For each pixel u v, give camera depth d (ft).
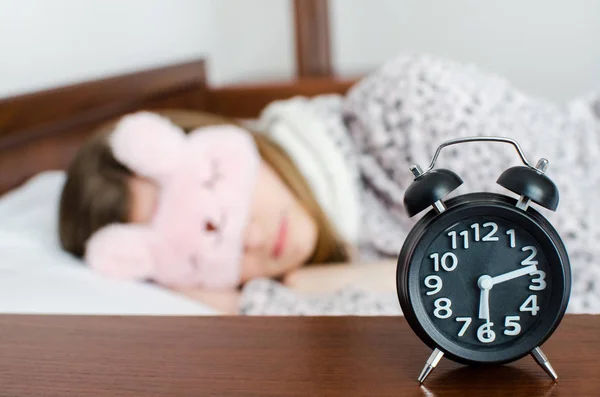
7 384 2.12
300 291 4.64
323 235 4.98
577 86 11.45
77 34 6.42
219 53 9.71
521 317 2.08
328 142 5.27
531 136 4.94
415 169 2.18
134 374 2.13
